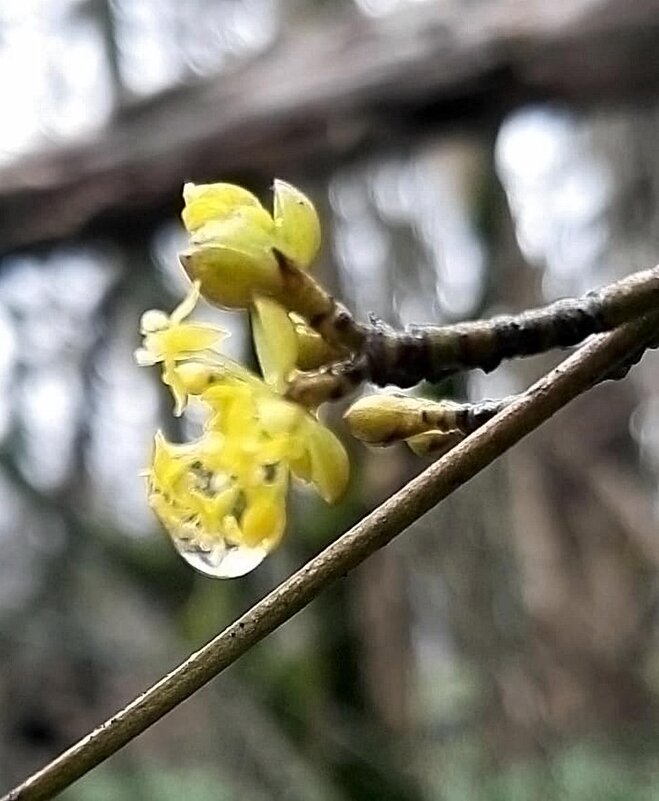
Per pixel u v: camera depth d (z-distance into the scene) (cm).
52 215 20
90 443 26
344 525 20
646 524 29
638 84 17
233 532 5
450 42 18
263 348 5
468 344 5
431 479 5
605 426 30
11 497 25
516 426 5
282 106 19
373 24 19
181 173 20
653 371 30
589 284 26
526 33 17
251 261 5
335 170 20
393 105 18
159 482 5
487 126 19
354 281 24
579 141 25
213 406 5
